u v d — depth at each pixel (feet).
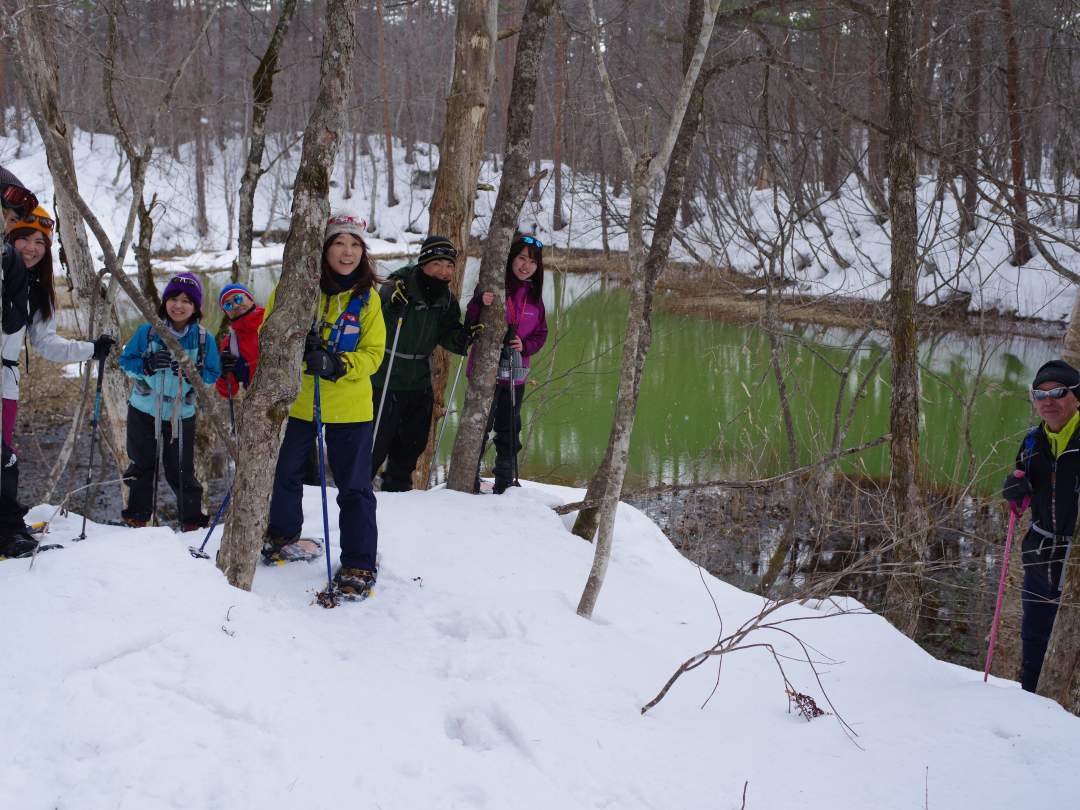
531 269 18.10
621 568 15.58
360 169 138.10
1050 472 13.80
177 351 11.89
